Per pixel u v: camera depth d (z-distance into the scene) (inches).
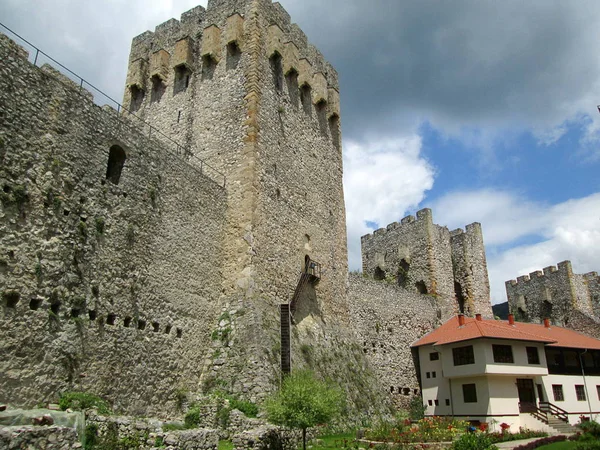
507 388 1266.0
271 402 651.5
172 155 845.2
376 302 1427.2
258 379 765.3
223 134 1027.9
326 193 1222.3
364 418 979.3
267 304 906.1
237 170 978.1
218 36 1134.4
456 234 2016.5
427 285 1784.0
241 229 931.3
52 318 574.2
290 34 1229.1
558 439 992.9
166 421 679.7
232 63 1085.1
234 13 1105.4
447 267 1863.9
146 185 768.9
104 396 624.1
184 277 816.3
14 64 588.7
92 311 631.8
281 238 1005.8
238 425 684.7
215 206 930.1
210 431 572.1
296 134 1151.0
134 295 705.0
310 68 1248.2
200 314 840.3
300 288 1013.8
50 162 610.2
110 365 641.6
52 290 581.3
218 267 909.2
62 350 578.9
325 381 928.9
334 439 818.8
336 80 1412.4
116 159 745.0
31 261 563.8
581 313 2174.0
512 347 1290.6
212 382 789.9
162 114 1140.5
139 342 699.4
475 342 1270.9
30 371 539.5
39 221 582.2
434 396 1382.9
